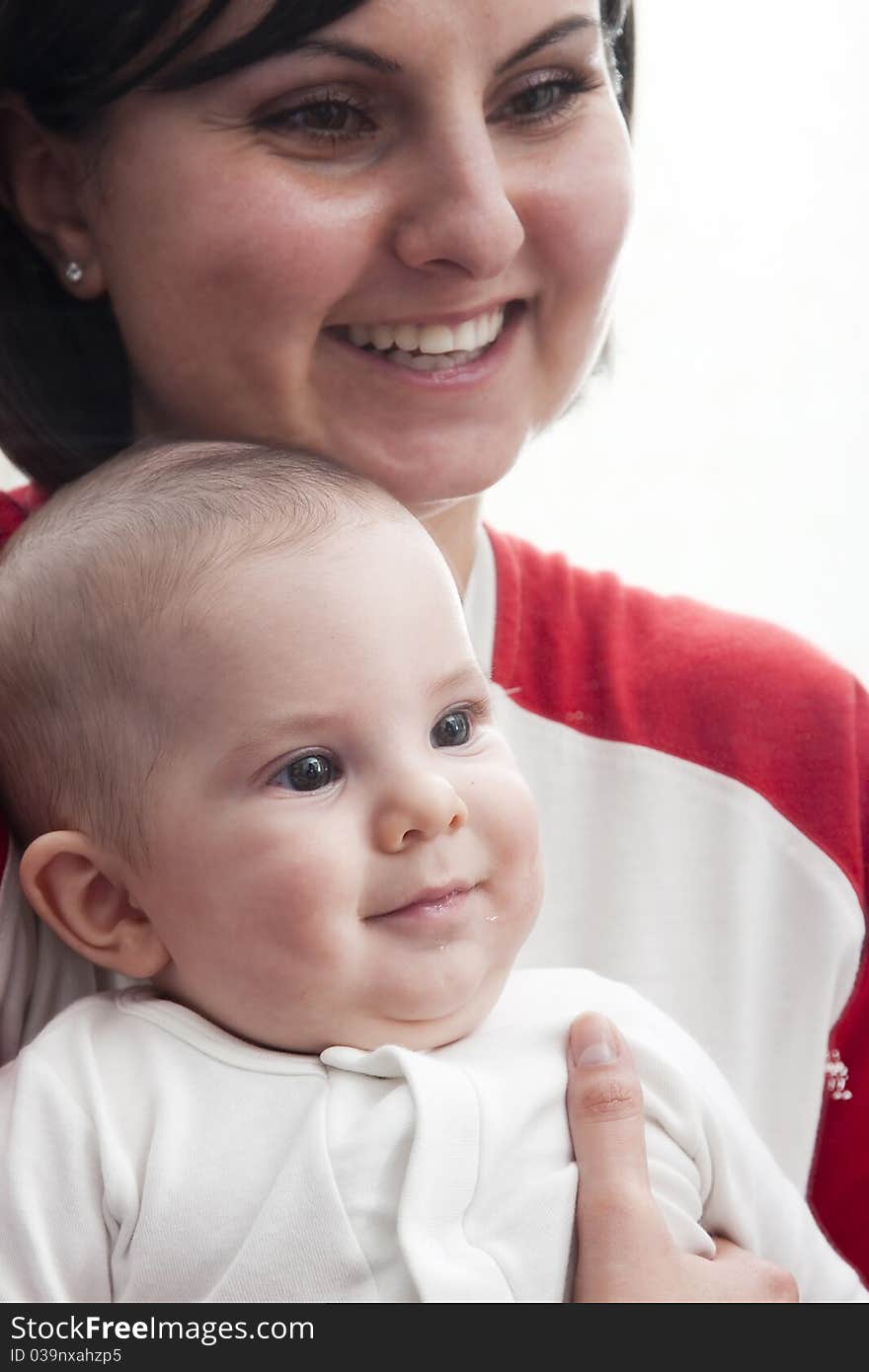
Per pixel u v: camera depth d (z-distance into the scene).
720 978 1.31
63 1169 0.97
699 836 1.32
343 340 1.16
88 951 1.07
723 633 1.41
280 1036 1.01
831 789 1.36
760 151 2.02
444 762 1.02
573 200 1.14
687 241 2.03
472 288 1.12
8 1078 1.03
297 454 1.11
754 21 1.98
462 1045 1.03
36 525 1.12
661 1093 1.05
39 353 1.24
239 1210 0.94
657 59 1.96
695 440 2.11
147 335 1.17
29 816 1.09
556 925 1.29
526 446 1.30
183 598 1.01
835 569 2.13
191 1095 0.99
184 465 1.11
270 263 1.09
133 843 1.02
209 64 1.04
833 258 2.05
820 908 1.34
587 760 1.32
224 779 0.99
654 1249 0.97
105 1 1.03
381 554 1.03
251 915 0.98
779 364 2.09
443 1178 0.94
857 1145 1.35
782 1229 1.13
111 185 1.12
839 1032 1.36
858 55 2.02
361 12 1.01
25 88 1.11
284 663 0.99
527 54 1.08
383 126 1.08
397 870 0.98
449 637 1.04
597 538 2.12
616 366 1.65
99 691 1.03
